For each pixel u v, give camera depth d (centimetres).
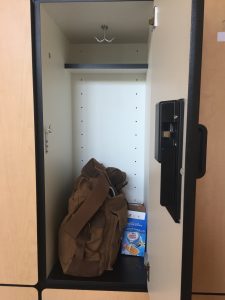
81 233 115
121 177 140
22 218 105
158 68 84
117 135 153
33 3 99
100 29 131
